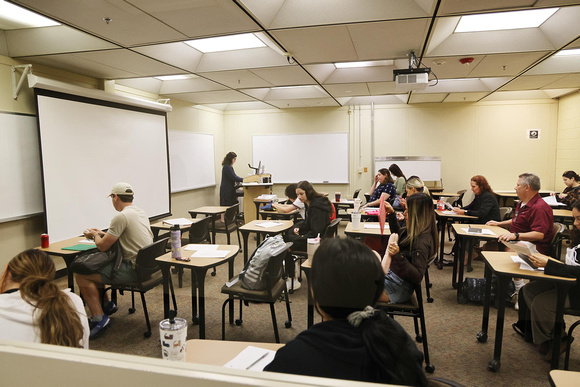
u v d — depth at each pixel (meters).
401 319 1.84
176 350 1.10
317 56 3.60
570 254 1.92
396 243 1.91
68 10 2.41
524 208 2.82
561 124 6.32
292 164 7.54
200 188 6.66
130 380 0.66
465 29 3.28
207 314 1.93
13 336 0.97
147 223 2.47
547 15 2.95
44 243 2.48
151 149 4.18
